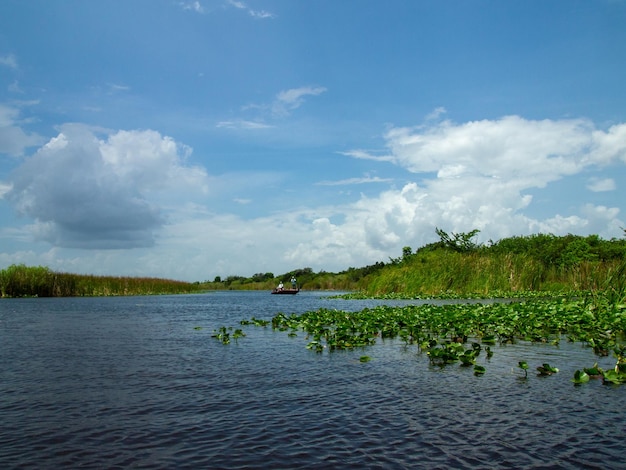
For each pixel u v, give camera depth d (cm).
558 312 1847
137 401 834
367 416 734
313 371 1056
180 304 3891
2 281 5175
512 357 1179
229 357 1248
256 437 652
